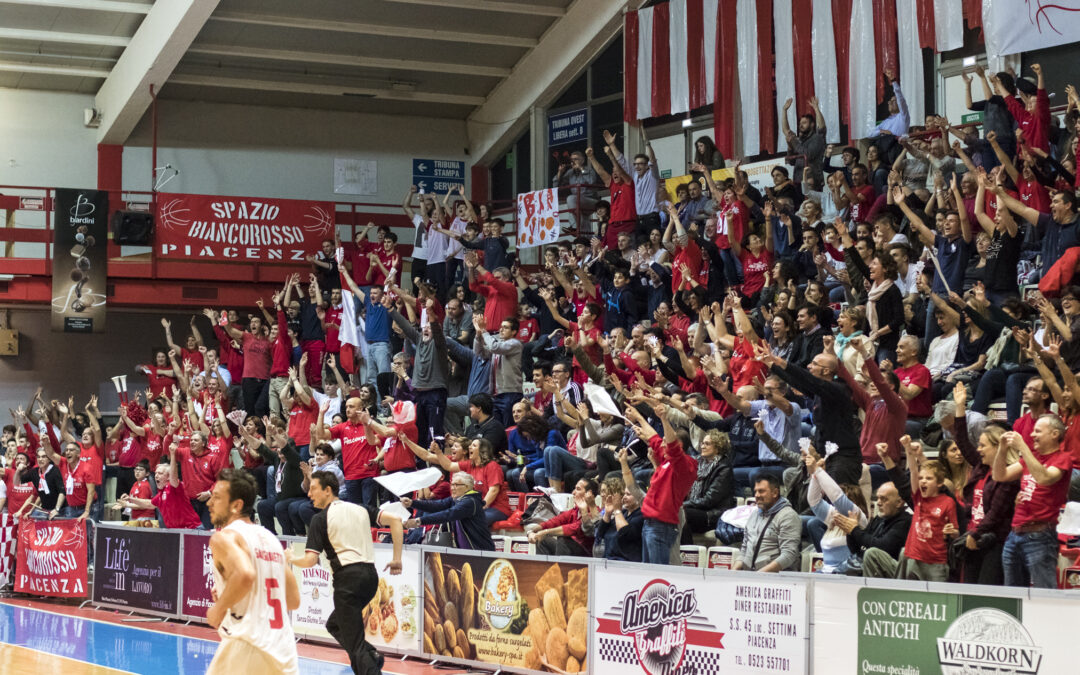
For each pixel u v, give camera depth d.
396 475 10.91
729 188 18.00
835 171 18.94
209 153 27.53
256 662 6.66
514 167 27.81
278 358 22.09
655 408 10.36
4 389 25.86
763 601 8.63
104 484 21.50
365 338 21.00
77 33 24.53
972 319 12.29
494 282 18.62
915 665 7.90
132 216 23.80
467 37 25.19
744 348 13.62
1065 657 7.28
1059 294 12.68
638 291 18.77
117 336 26.67
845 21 19.78
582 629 9.80
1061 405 9.98
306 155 28.11
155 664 11.41
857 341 10.97
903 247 14.47
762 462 12.31
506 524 12.66
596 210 21.77
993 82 15.98
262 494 17.19
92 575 16.91
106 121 26.41
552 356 17.95
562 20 24.92
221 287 24.61
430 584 11.25
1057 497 8.30
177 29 22.23
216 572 6.87
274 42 25.05
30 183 26.58
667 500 10.20
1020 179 14.70
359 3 23.53
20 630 13.71
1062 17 16.92
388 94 27.44
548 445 14.81
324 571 12.42
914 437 11.78
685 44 22.31
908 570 8.96
